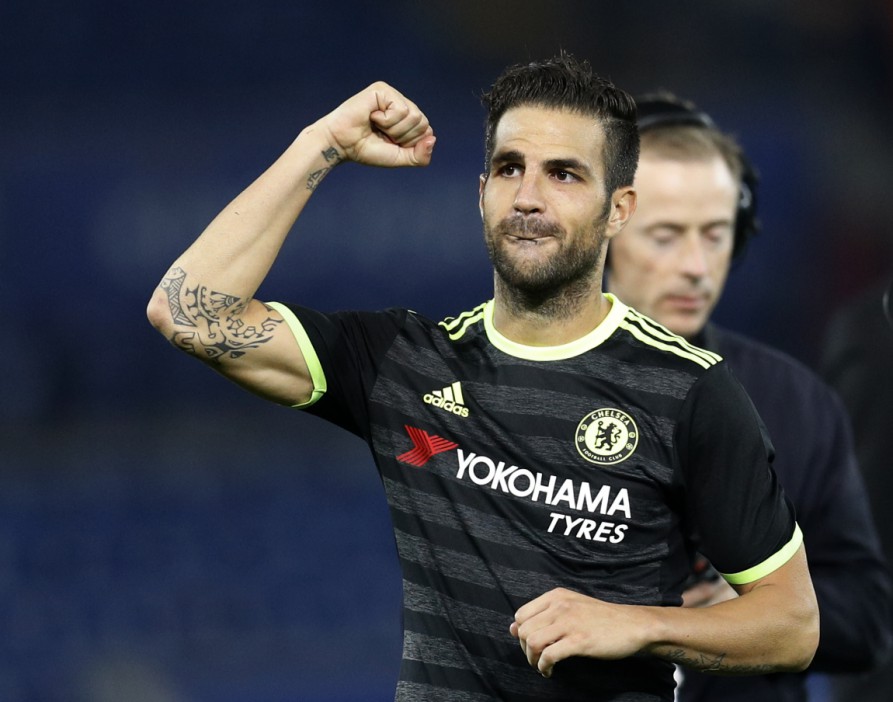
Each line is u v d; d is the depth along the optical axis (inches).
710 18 1940.2
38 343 1617.9
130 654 1195.9
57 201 1633.9
